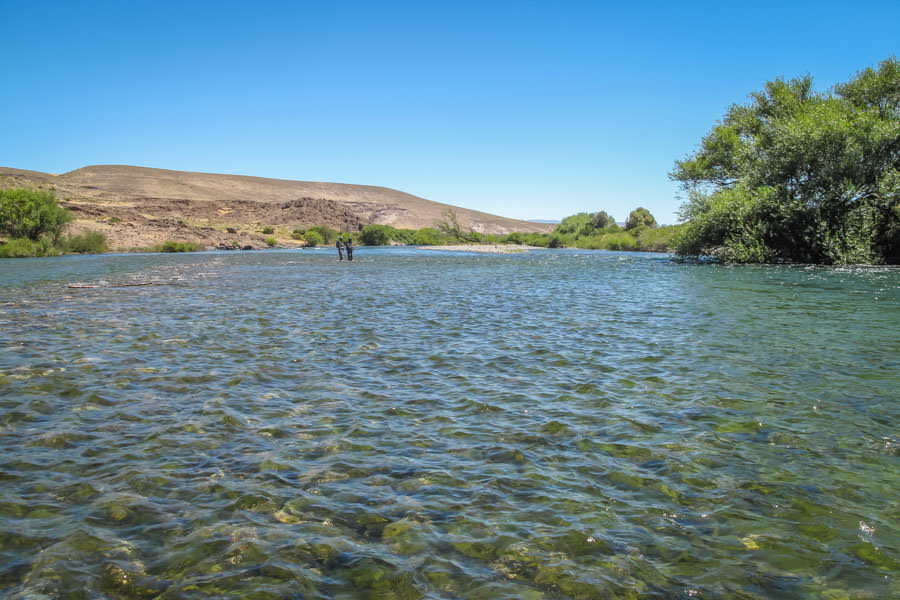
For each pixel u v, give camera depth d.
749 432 6.32
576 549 4.05
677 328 12.79
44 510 4.56
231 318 14.70
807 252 35.34
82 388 8.04
